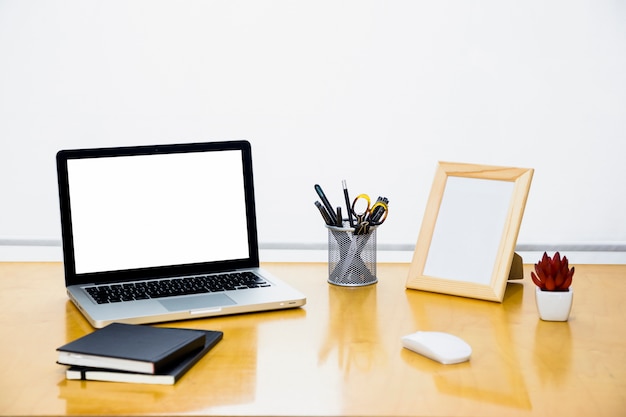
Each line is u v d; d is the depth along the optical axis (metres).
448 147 1.83
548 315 1.38
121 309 1.36
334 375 1.13
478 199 1.57
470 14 1.79
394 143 1.83
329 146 1.83
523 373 1.14
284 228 1.85
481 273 1.52
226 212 1.59
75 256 1.50
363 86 1.81
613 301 1.51
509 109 1.81
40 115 1.83
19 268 1.76
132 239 1.53
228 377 1.12
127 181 1.54
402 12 1.79
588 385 1.10
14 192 1.85
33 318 1.38
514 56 1.79
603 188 1.83
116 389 1.08
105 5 1.79
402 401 1.04
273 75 1.81
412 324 1.36
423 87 1.81
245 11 1.79
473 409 1.02
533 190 1.83
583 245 1.84
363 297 1.52
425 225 1.60
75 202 1.50
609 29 1.78
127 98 1.82
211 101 1.82
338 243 1.60
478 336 1.30
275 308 1.42
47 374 1.13
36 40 1.80
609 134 1.81
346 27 1.79
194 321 1.36
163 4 1.79
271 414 1.00
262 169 1.84
